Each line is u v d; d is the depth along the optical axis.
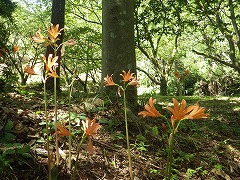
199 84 18.70
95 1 13.98
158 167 2.95
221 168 3.14
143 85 20.19
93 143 3.07
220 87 18.28
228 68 19.47
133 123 3.75
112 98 4.37
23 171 2.29
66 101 4.48
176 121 1.45
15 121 2.96
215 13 9.66
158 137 3.53
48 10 12.05
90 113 3.81
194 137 4.03
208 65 19.28
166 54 17.83
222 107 7.67
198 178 2.93
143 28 10.09
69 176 2.34
